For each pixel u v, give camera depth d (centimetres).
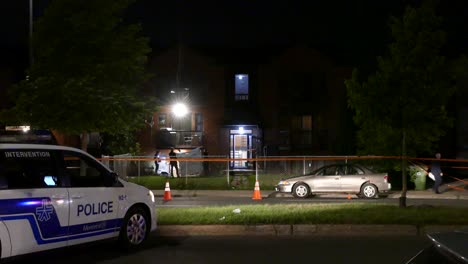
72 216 847
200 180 2628
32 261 898
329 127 3353
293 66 3397
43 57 1408
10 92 1410
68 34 1370
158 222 1188
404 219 1191
